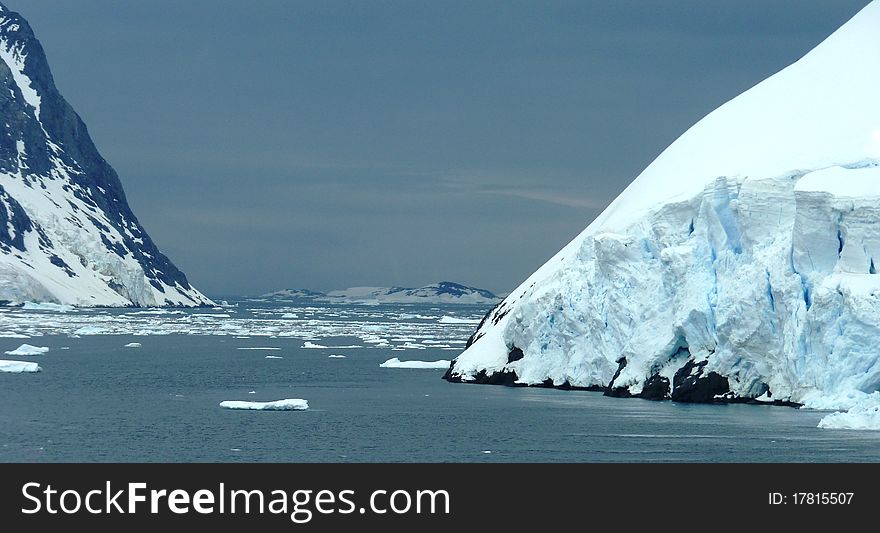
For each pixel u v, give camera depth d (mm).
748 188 143500
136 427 134750
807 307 136000
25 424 137375
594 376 159625
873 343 127500
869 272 131250
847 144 156625
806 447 113375
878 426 121500
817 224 134750
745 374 141750
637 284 153000
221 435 128375
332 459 114000
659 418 133125
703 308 143375
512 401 153500
